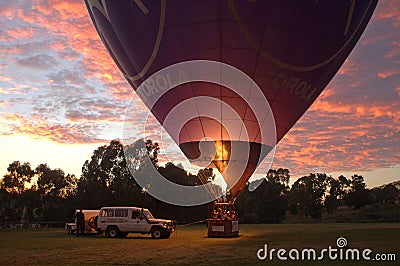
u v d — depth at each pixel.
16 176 69.88
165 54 15.54
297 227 42.78
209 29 14.61
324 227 41.50
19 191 69.69
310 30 14.80
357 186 99.44
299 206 91.81
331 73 16.64
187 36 14.90
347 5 14.87
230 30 14.53
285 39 14.75
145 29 15.45
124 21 15.94
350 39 15.91
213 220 24.31
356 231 30.86
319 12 14.55
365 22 16.23
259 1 14.11
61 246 19.41
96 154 61.16
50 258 15.05
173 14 14.71
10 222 60.50
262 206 75.94
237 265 13.16
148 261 13.99
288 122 17.02
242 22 14.41
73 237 25.56
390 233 27.88
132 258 14.76
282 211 76.88
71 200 62.72
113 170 60.31
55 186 69.88
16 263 13.89
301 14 14.42
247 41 14.67
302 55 15.21
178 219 58.09
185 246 18.92
